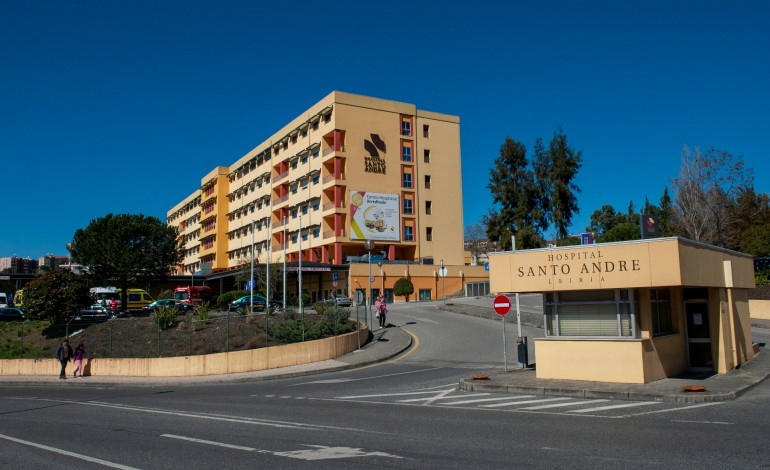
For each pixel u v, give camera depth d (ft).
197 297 183.21
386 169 224.33
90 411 46.52
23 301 105.70
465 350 88.12
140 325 97.96
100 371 82.74
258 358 80.89
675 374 53.98
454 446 28.32
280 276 202.59
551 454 26.07
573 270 51.26
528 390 48.49
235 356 79.92
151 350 86.79
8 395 63.16
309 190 232.73
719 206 161.99
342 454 27.04
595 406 40.83
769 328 100.07
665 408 39.04
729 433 29.84
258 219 276.82
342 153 215.72
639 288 50.44
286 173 252.01
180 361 79.87
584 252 50.83
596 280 49.90
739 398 42.04
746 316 66.08
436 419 37.01
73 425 38.81
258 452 27.94
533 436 30.42
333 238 213.25
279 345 85.92
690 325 57.26
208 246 336.29
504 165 234.99
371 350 92.68
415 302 185.98
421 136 236.22
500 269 55.36
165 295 205.67
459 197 240.53
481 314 130.00
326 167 222.69
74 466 26.09
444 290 221.46
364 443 29.60
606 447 27.25
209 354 81.25
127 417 42.06
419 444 29.01
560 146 231.50
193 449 29.12
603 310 51.85
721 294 56.70
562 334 53.88
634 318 49.96
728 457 24.68
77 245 194.49
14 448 30.68
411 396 49.80
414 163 231.71
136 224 197.47
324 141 223.92
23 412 46.98
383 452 27.32
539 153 234.58
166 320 96.43
